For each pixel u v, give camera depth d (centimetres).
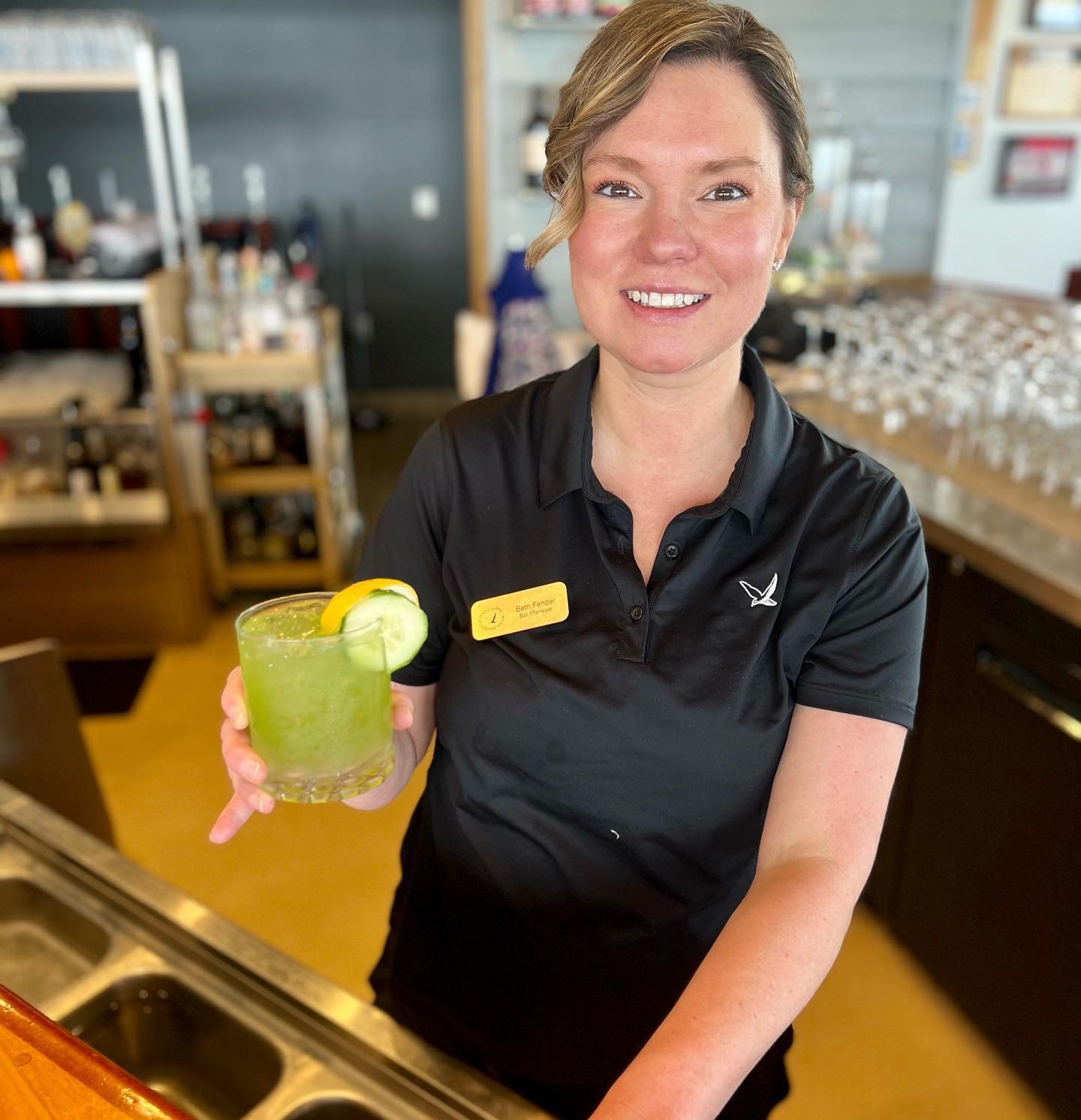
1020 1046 183
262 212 650
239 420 388
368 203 656
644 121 78
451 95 638
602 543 93
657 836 95
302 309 379
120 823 263
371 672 80
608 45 79
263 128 635
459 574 99
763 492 90
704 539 90
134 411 337
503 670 95
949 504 201
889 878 222
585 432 94
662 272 80
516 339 335
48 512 336
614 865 96
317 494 381
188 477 362
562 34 440
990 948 189
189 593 356
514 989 104
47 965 106
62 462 339
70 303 344
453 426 103
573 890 98
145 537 341
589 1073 104
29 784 168
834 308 349
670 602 91
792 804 84
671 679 89
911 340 303
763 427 91
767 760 90
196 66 621
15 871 115
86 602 351
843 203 480
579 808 95
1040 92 553
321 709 78
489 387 343
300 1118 86
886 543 88
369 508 493
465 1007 108
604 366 92
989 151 567
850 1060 193
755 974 72
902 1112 182
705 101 77
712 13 77
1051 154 565
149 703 322
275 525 404
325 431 374
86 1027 98
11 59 314
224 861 249
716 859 96
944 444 243
